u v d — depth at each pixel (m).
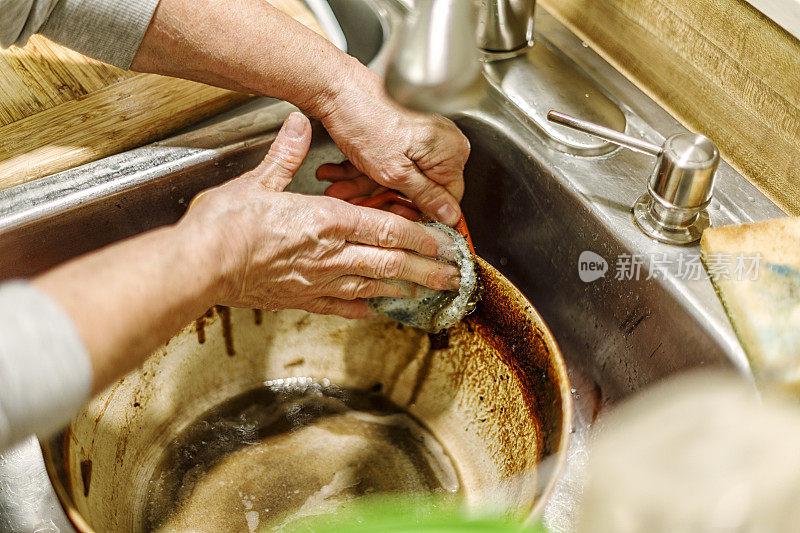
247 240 0.50
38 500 0.52
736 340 0.52
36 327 0.35
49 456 0.47
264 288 0.55
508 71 0.74
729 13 0.61
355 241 0.56
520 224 0.74
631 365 0.64
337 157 0.73
